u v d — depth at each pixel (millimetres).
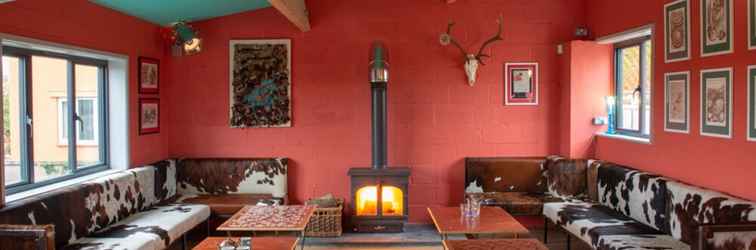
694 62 4152
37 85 4262
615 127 5758
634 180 4656
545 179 5906
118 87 5156
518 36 6020
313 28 5980
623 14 5234
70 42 4289
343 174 6070
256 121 6004
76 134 4730
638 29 4973
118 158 5180
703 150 4059
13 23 3676
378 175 5551
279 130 6035
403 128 6039
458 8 5984
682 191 3998
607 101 5789
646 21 4836
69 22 4273
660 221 4250
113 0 4613
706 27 3996
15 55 3967
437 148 6066
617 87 5754
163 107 5953
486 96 6043
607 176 5188
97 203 4320
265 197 5676
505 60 6023
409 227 5910
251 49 5965
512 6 6008
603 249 4016
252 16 5961
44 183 4250
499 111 6066
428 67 6012
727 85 3777
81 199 4125
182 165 5859
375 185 5570
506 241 3721
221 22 5961
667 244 3873
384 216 5605
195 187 5855
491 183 5914
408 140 6051
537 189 5902
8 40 3643
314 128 6035
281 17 5965
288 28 5969
